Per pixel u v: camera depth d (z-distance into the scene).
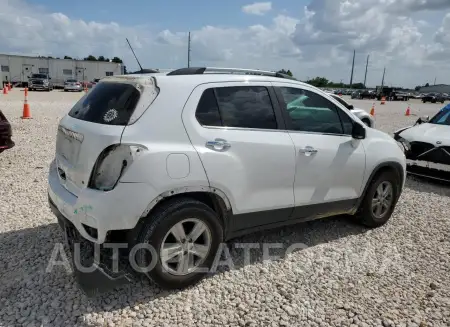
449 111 8.35
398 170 4.99
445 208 5.93
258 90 3.80
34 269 3.64
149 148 3.03
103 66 55.62
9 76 51.25
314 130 4.15
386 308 3.31
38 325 2.91
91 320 2.98
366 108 32.25
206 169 3.27
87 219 2.99
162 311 3.13
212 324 3.01
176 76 3.40
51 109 18.20
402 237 4.76
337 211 4.50
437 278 3.83
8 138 6.83
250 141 3.56
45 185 6.18
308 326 3.04
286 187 3.87
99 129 3.05
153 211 3.15
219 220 3.46
